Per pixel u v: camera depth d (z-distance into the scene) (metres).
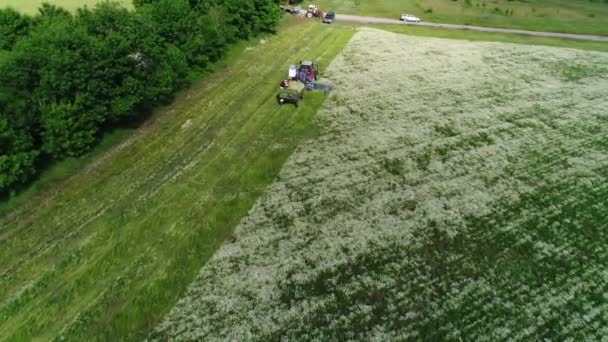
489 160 38.19
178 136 38.09
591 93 50.81
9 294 23.59
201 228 29.00
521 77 54.09
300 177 34.84
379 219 31.08
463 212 32.06
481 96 49.06
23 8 58.91
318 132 40.94
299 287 25.66
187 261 26.61
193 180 33.12
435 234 30.02
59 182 31.50
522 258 28.38
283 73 51.06
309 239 29.03
